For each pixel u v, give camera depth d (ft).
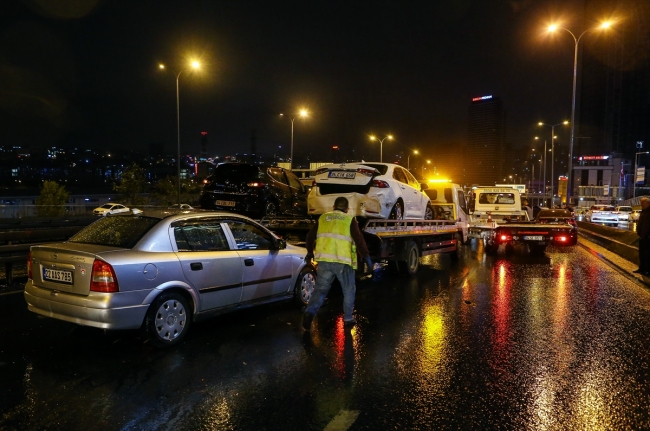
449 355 18.95
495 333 22.08
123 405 14.06
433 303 28.19
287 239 35.01
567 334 22.08
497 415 13.87
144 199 158.20
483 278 37.68
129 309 18.02
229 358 18.16
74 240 20.65
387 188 34.30
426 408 14.24
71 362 17.47
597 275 39.50
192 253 20.44
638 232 39.01
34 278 19.71
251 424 13.08
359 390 15.44
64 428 12.69
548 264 46.83
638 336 21.83
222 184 45.34
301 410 13.97
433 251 42.27
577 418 13.74
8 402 14.14
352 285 22.77
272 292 24.20
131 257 18.35
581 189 296.71
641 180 274.57
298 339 20.67
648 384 16.28
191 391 15.12
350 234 22.40
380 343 20.33
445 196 52.01
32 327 21.47
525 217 63.62
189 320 20.15
